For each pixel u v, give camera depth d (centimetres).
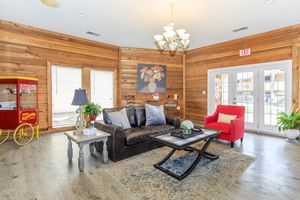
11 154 305
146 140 313
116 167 255
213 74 573
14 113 355
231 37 498
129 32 459
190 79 639
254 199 180
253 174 232
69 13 349
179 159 284
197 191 194
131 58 601
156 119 373
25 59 418
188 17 366
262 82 465
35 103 420
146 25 411
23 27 411
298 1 301
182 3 308
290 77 416
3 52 390
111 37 500
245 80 498
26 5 317
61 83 493
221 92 554
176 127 372
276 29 432
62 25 412
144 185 206
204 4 311
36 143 369
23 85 379
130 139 288
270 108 453
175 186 204
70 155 274
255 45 472
